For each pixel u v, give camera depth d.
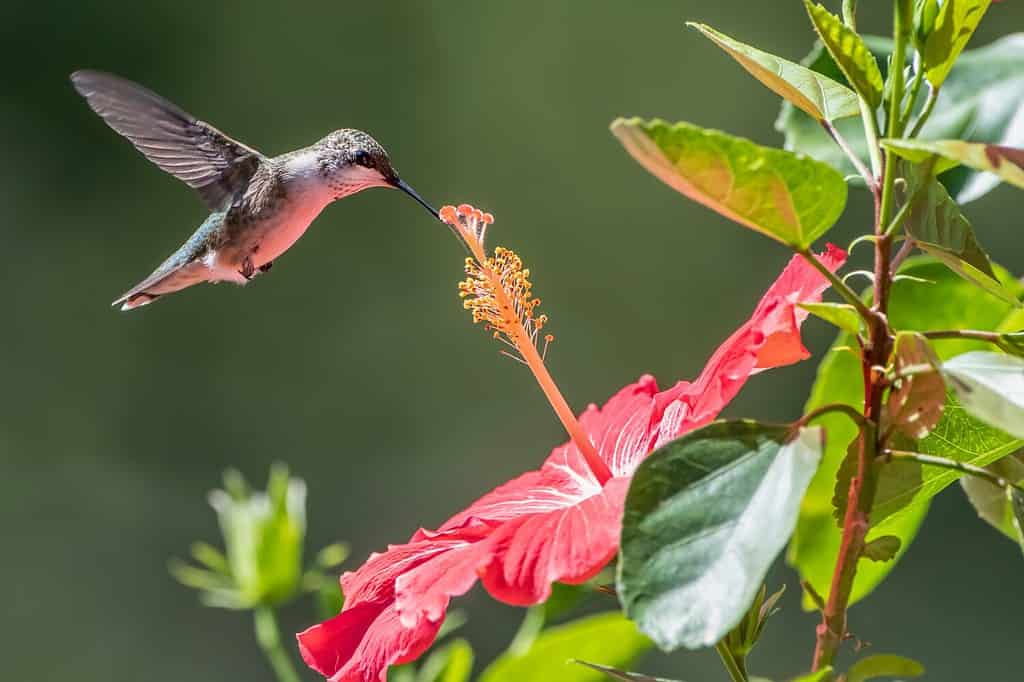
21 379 11.83
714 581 2.40
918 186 2.71
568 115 12.70
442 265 12.39
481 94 12.80
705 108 12.65
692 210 12.37
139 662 11.01
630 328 12.17
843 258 3.27
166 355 12.06
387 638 3.15
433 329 12.18
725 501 2.49
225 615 10.93
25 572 11.27
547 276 12.36
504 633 9.93
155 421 11.92
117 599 11.28
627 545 2.46
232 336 12.11
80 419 11.80
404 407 12.02
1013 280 3.88
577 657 4.17
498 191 12.60
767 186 2.52
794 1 12.61
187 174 5.46
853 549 2.69
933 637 9.60
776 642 9.60
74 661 11.01
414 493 11.77
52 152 12.34
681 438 2.56
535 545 3.05
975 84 4.10
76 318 12.06
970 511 9.84
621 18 12.84
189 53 12.65
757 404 10.98
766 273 12.14
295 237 5.50
